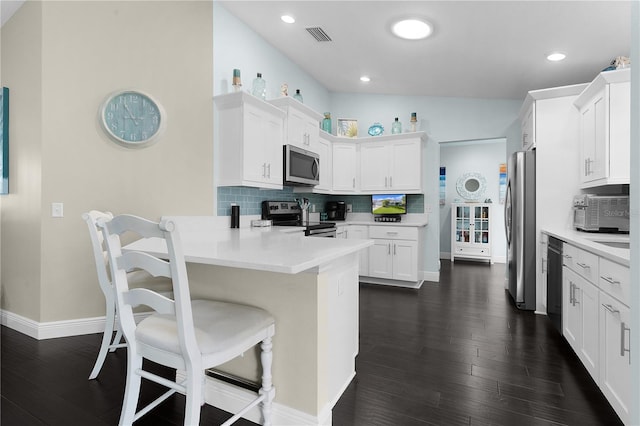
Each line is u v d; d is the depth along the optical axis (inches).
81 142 103.3
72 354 90.6
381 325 114.5
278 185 136.8
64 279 102.7
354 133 190.7
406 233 168.2
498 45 118.6
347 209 205.5
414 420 64.6
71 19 102.2
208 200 123.1
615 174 97.6
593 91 107.5
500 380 78.8
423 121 187.0
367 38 127.3
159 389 73.9
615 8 91.1
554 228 125.0
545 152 128.3
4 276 113.4
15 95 107.9
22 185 105.5
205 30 122.0
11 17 110.0
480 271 211.6
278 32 137.1
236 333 51.8
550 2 91.7
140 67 111.1
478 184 257.8
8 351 92.4
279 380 62.4
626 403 59.8
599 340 71.5
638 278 32.5
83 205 103.9
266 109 129.6
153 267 46.5
